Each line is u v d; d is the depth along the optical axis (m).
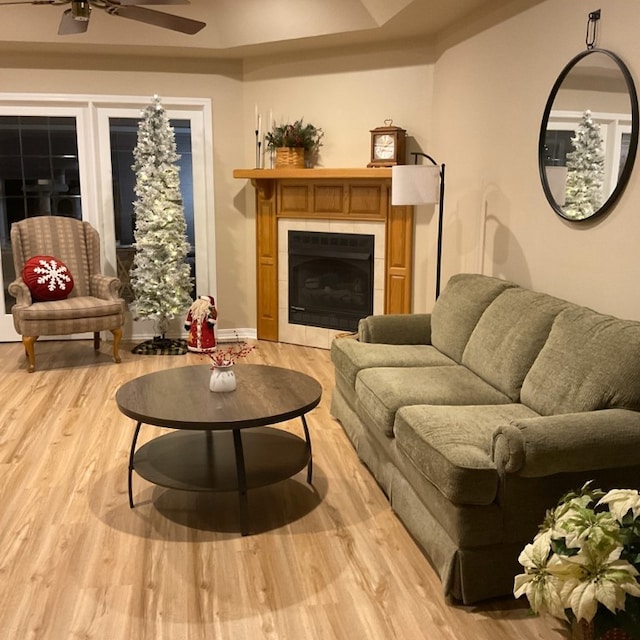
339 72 5.60
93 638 2.17
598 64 3.10
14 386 4.80
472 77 4.50
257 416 2.75
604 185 3.08
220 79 5.98
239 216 6.23
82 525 2.88
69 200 6.04
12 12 5.13
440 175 4.38
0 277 6.00
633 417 2.34
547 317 3.05
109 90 5.85
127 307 6.20
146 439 3.85
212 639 2.17
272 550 2.71
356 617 2.29
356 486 3.30
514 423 2.27
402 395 3.05
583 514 1.73
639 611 1.62
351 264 5.78
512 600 2.39
